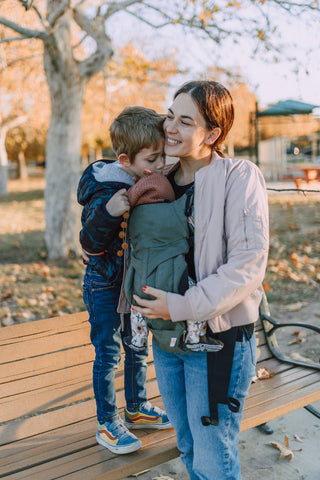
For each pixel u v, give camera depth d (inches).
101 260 79.5
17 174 1710.1
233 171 68.9
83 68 315.3
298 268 273.1
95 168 80.7
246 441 120.0
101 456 84.4
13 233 476.7
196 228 68.7
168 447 85.9
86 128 759.1
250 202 67.0
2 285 262.1
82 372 102.1
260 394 101.8
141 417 93.0
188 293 67.1
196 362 71.9
